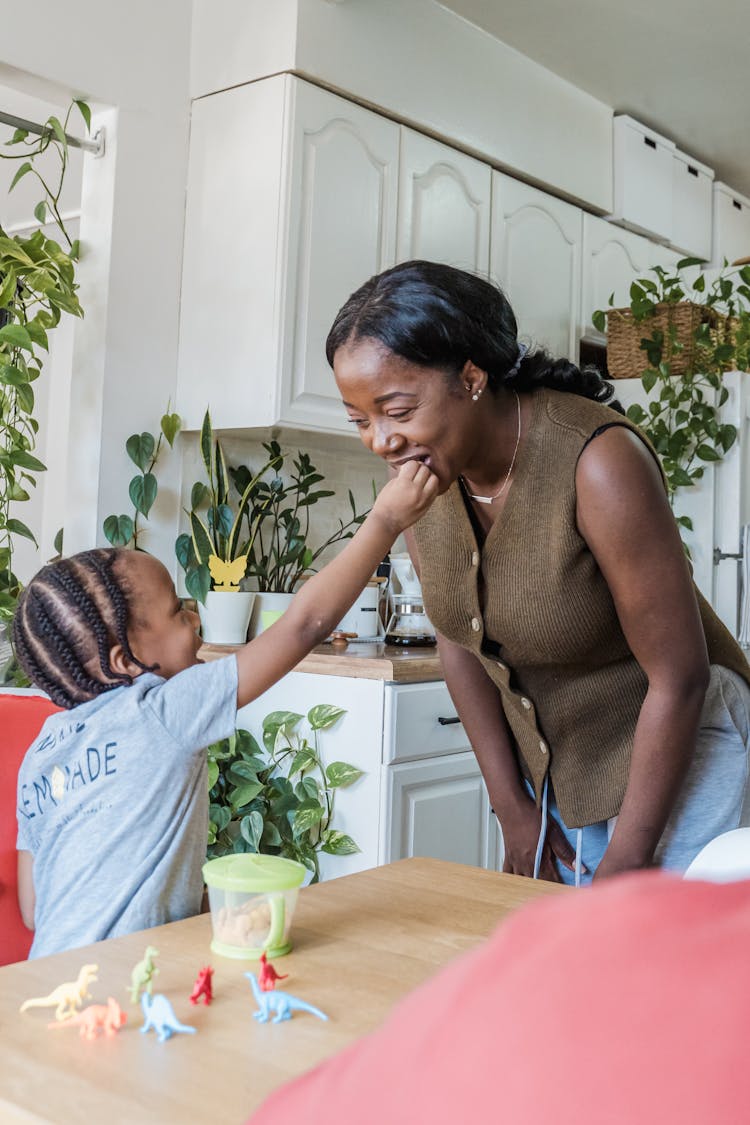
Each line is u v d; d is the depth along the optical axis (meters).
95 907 0.99
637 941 0.21
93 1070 0.56
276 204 2.32
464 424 1.03
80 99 2.33
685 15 2.76
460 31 2.73
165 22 2.45
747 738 1.24
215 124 2.45
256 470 2.66
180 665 1.13
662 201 3.47
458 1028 0.22
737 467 2.92
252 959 0.75
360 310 1.00
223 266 2.42
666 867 1.21
